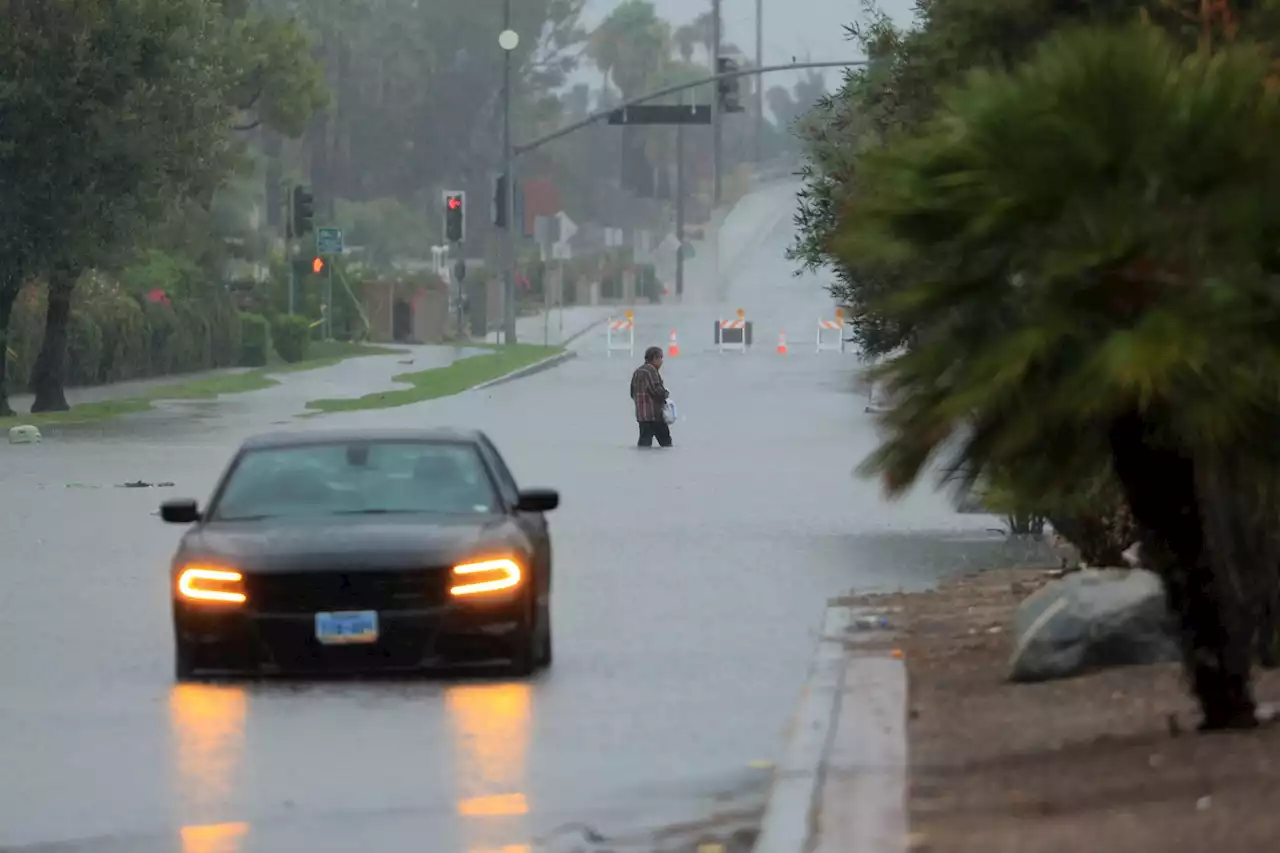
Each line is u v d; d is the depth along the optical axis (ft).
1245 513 97.14
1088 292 86.69
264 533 130.93
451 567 127.54
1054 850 76.43
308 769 103.50
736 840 87.20
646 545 209.46
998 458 88.43
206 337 580.30
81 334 494.18
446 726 115.14
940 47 133.80
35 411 416.05
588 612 161.79
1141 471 91.76
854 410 444.14
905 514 240.12
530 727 114.62
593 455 329.31
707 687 127.65
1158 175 88.02
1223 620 95.81
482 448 141.90
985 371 86.02
